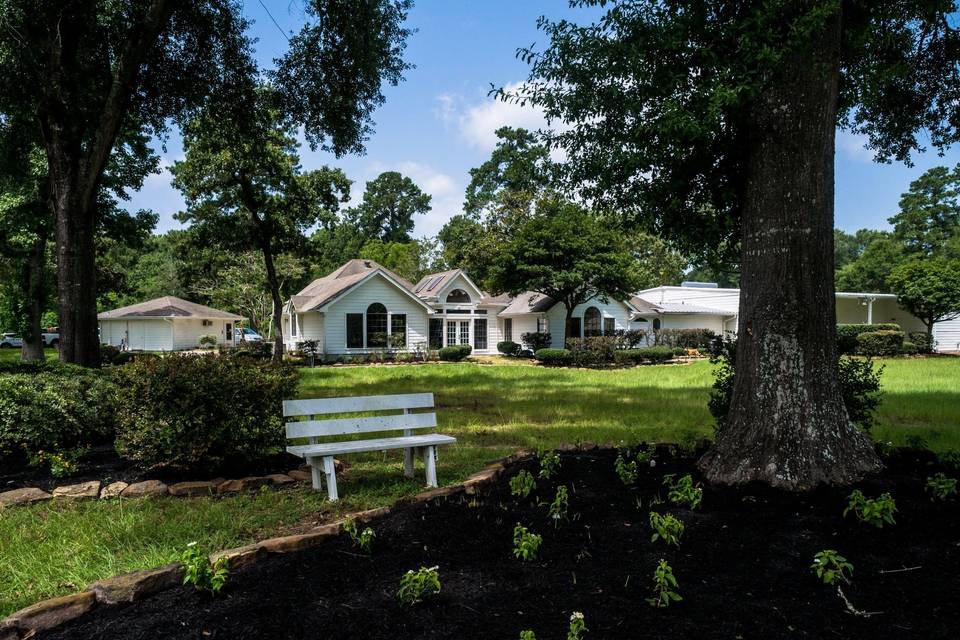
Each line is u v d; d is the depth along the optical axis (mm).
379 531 3664
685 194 5555
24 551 3742
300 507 4734
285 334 41031
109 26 10039
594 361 24375
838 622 2477
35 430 5742
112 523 4227
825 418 4371
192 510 4625
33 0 8516
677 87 4598
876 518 3443
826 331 4488
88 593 2754
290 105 11969
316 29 10836
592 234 26109
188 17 10406
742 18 4676
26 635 2504
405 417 5605
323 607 2676
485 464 6035
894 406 10344
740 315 4789
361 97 11750
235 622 2553
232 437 5500
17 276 20422
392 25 10953
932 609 2572
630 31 4859
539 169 6090
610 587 2816
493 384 16031
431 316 30312
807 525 3533
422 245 52375
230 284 34219
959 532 3389
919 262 28953
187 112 11852
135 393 5320
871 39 5082
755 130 4633
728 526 3570
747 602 2654
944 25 6887
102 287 32406
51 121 9031
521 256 26531
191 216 21344
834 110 4527
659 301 38031
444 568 3084
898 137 8422
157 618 2604
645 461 5152
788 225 4457
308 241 23141
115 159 15945
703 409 10578
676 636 2369
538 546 3227
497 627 2461
